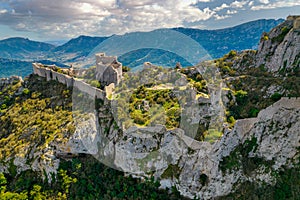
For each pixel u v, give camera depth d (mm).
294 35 109875
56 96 130250
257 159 90625
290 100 91000
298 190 81938
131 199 87562
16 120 131000
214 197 86750
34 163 108062
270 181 86000
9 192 101750
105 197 90375
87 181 96125
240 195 86250
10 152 116375
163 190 87688
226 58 131750
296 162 85438
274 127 91188
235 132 92250
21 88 151625
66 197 95875
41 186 103125
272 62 114625
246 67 122188
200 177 87688
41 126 118375
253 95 101750
